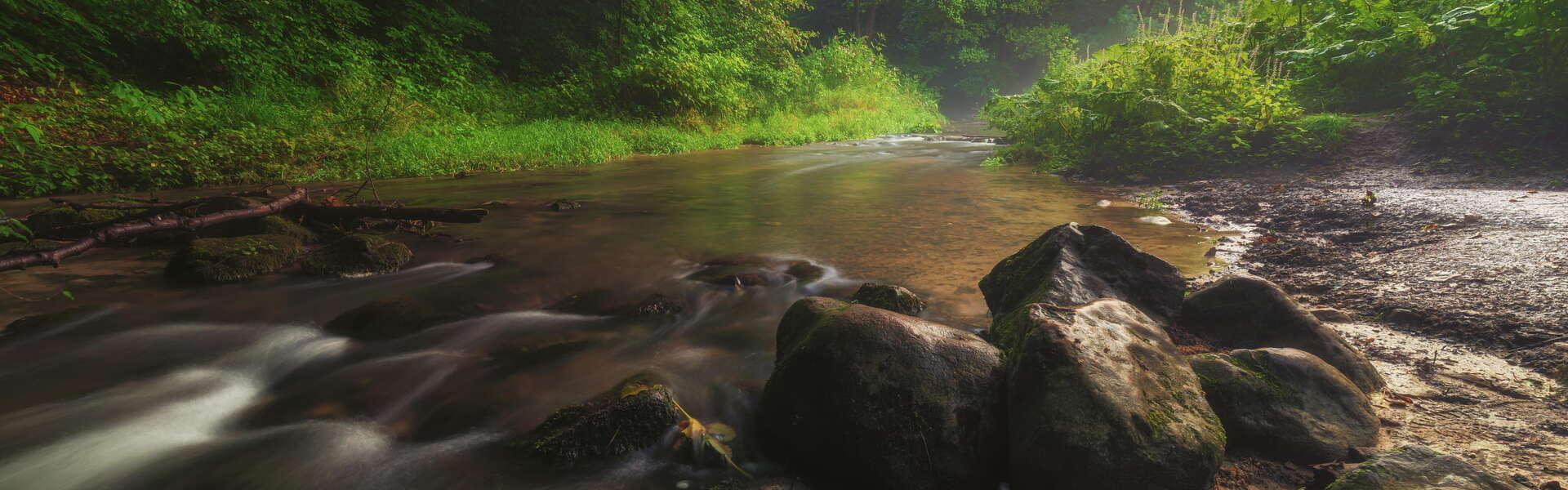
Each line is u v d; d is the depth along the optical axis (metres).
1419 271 4.10
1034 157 11.56
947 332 2.53
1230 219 6.37
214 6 12.62
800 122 19.28
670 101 16.05
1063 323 2.45
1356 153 8.14
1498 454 2.23
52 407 2.84
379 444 2.59
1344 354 2.88
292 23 13.96
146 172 7.79
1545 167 6.68
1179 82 9.80
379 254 4.79
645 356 3.33
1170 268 3.59
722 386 2.98
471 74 16.47
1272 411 2.39
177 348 3.44
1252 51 10.43
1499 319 3.24
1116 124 10.09
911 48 38.09
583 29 20.78
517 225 6.37
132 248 5.23
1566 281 3.54
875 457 2.23
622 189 8.66
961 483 2.22
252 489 2.31
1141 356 2.40
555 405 2.84
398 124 11.47
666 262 5.03
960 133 21.09
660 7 20.75
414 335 3.65
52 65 9.17
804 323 2.85
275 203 5.88
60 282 4.38
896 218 6.63
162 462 2.47
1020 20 37.62
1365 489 1.85
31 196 7.05
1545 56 7.67
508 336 3.63
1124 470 2.01
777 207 7.35
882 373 2.32
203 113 9.57
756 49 23.95
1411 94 8.88
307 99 11.97
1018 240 5.60
